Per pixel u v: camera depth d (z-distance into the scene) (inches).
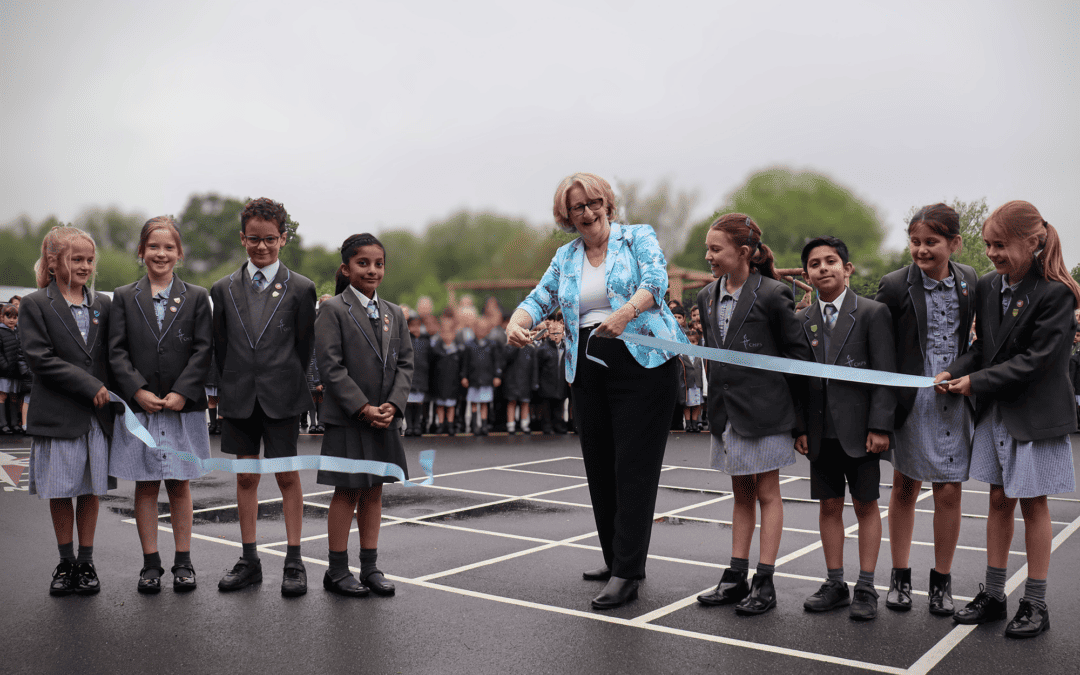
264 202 161.6
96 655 124.4
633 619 144.0
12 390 484.1
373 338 158.6
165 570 178.1
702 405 552.7
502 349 501.0
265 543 205.3
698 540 212.4
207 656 124.3
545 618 144.4
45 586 164.4
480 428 507.5
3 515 241.4
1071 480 135.0
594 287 152.6
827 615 146.9
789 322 149.8
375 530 163.0
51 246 154.9
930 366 146.3
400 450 161.9
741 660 123.3
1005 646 129.7
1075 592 163.5
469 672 118.3
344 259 161.0
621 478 153.1
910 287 148.2
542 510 254.5
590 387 157.8
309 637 133.3
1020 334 135.7
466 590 163.0
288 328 162.2
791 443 152.9
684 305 360.5
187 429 163.5
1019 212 133.9
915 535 219.3
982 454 141.8
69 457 155.0
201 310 164.9
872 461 147.0
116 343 159.6
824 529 152.7
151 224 161.9
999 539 142.9
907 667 120.3
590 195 148.4
